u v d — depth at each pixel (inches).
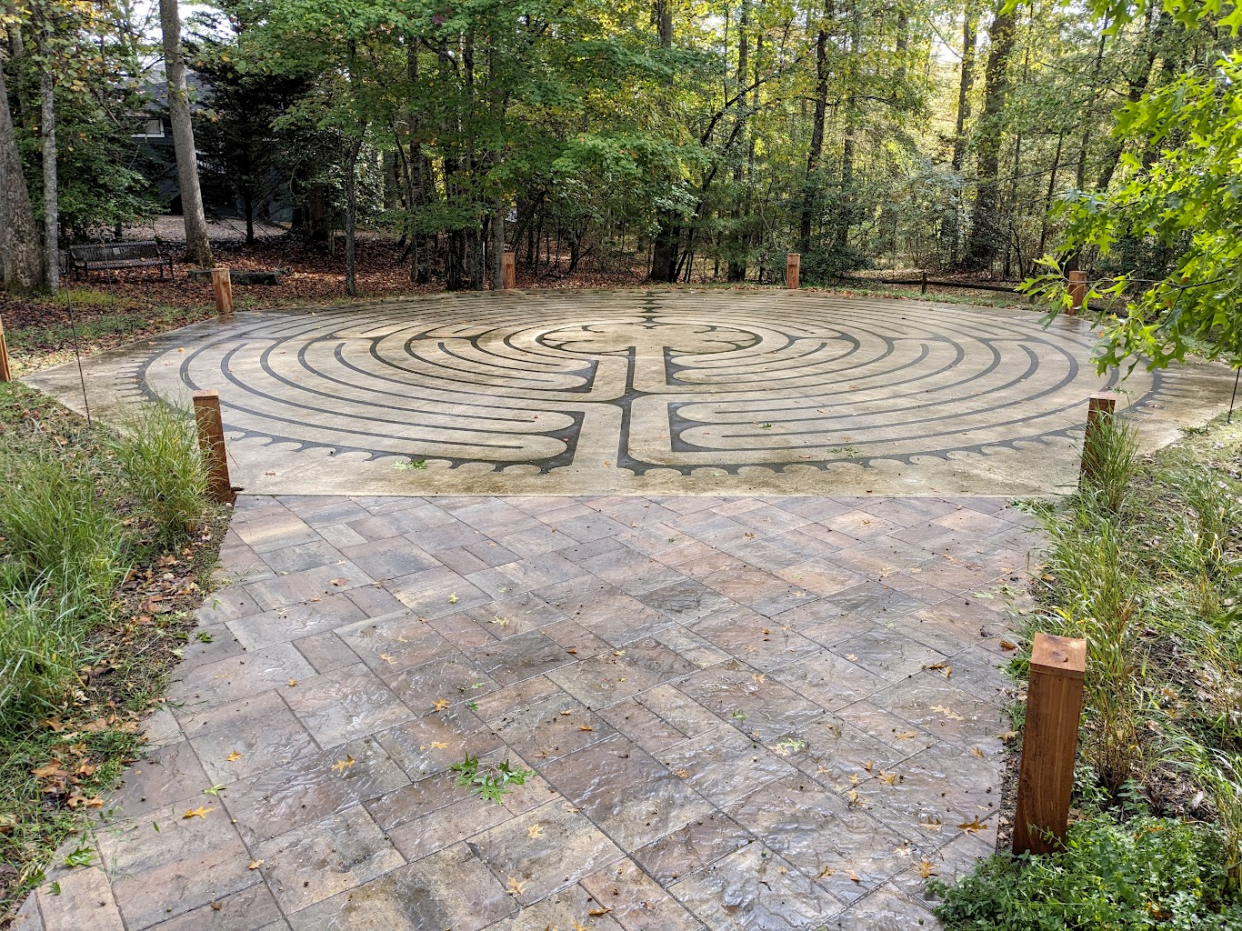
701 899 130.1
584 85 773.9
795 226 990.4
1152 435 350.0
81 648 194.9
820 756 161.5
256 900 131.0
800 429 370.0
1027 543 251.9
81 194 761.6
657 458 332.2
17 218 643.5
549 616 212.7
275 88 922.7
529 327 615.5
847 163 1093.8
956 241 948.6
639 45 752.3
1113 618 181.8
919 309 717.3
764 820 145.9
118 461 281.1
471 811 148.6
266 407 402.0
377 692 182.4
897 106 922.1
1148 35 676.1
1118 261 725.3
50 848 141.3
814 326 626.5
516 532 263.1
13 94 737.6
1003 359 506.0
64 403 395.5
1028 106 764.0
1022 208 941.2
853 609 214.7
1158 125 142.6
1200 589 201.8
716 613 213.6
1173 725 163.9
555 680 186.2
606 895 131.0
